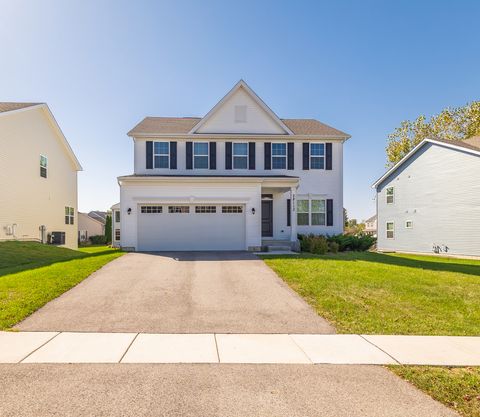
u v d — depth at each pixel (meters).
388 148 37.75
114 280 9.39
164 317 6.51
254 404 3.64
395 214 26.22
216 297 7.88
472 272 11.60
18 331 5.69
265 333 5.78
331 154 19.28
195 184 15.88
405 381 4.18
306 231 18.94
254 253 14.94
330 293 8.16
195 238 15.92
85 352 4.89
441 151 21.89
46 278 9.10
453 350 5.14
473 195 19.73
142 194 15.71
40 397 3.70
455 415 3.47
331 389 3.97
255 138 18.91
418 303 7.50
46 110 20.33
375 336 5.69
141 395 3.77
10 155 17.22
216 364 4.57
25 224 18.64
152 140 18.61
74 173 25.27
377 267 11.78
